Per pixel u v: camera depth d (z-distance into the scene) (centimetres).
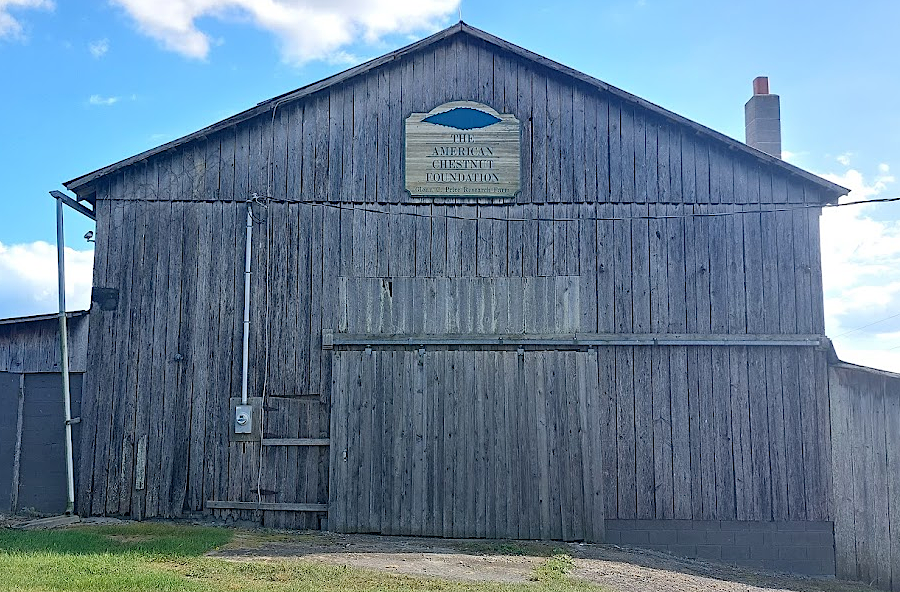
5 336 1428
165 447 1373
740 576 1261
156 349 1391
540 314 1398
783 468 1373
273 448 1379
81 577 890
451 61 1459
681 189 1427
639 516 1362
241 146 1434
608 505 1366
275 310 1399
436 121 1442
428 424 1377
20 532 1204
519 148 1438
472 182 1427
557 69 1443
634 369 1389
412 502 1359
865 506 1363
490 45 1461
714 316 1400
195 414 1380
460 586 973
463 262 1409
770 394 1387
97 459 1370
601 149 1437
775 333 1398
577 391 1382
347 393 1382
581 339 1389
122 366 1388
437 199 1423
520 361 1389
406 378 1387
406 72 1455
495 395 1383
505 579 1052
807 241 1417
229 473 1372
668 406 1382
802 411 1384
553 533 1352
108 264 1405
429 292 1402
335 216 1420
